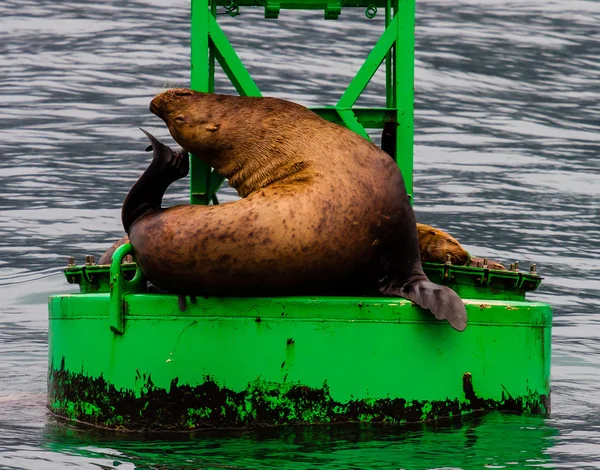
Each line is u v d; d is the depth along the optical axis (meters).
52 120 71.06
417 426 22.59
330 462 19.92
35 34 89.12
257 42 86.88
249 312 22.48
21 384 31.03
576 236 53.12
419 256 24.11
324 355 22.42
